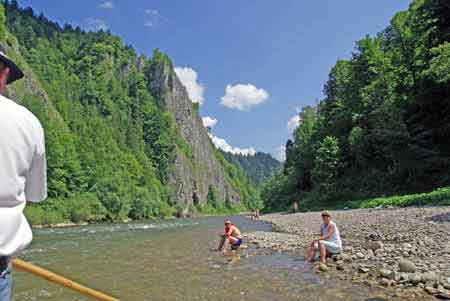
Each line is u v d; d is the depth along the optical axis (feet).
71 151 184.03
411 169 109.81
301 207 165.17
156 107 469.57
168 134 439.63
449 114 111.24
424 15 132.98
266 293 22.84
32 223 124.88
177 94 547.08
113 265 34.94
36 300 22.45
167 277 28.66
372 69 161.17
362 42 169.99
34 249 49.78
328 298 21.03
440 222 47.96
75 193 173.68
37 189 6.73
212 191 473.26
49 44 450.30
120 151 298.15
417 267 25.93
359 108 158.61
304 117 272.10
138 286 25.82
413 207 77.20
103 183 196.34
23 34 403.13
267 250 42.27
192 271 30.86
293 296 21.80
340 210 110.52
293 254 38.47
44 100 240.73
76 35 561.43
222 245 44.01
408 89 133.18
